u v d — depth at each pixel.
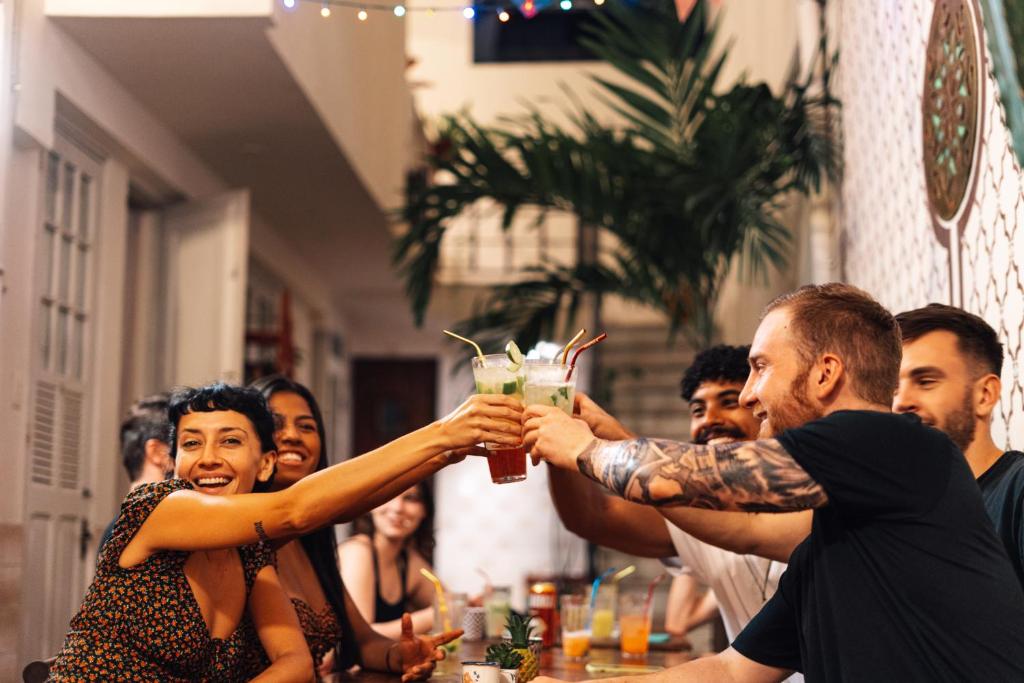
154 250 6.19
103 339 5.22
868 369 1.80
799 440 1.69
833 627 1.74
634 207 5.75
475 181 6.10
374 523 4.01
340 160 6.40
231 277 5.99
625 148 5.73
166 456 3.20
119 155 5.40
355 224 7.75
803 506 1.68
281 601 2.33
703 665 2.10
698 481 1.70
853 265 4.79
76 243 5.02
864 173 4.43
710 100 5.73
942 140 3.01
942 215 3.05
